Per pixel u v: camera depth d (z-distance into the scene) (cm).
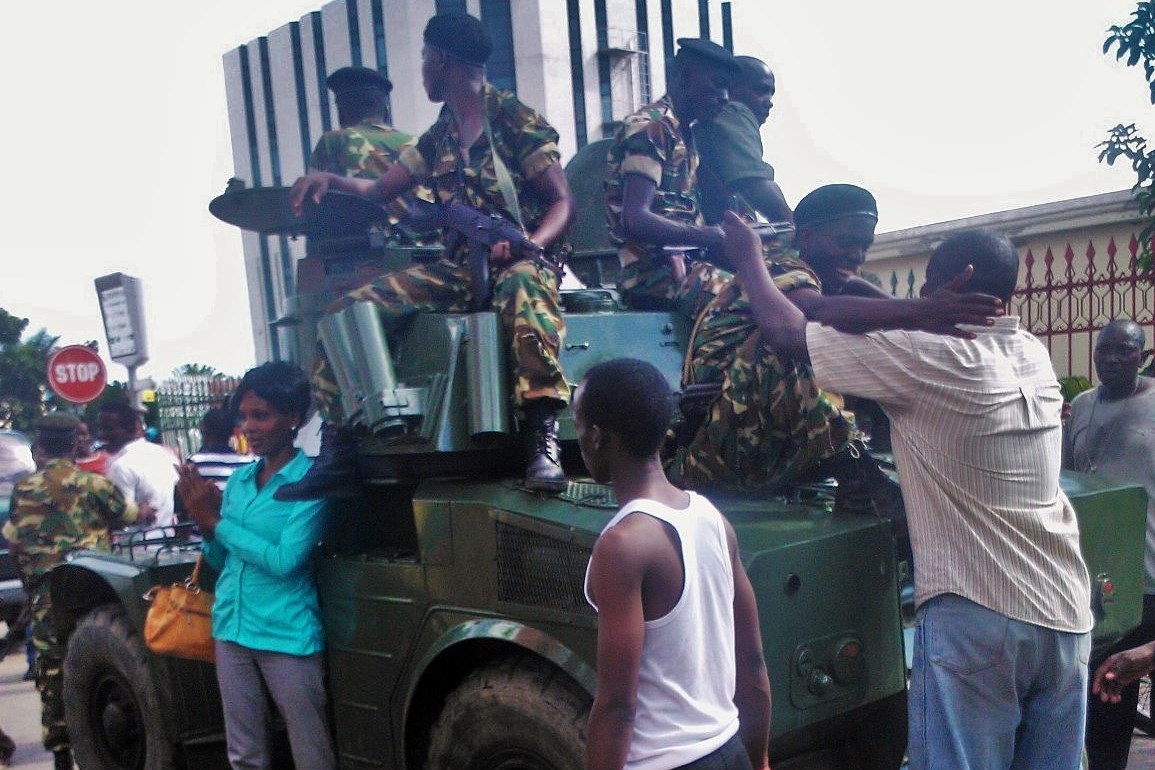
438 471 364
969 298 284
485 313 362
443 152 413
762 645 286
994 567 287
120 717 472
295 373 398
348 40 2567
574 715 301
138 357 952
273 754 414
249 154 2880
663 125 420
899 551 336
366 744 368
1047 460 296
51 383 1088
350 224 442
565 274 481
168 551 482
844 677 307
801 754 334
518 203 401
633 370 236
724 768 227
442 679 352
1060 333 833
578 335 399
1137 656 314
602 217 521
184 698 438
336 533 392
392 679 356
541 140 408
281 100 2752
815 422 327
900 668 325
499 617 322
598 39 2636
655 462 240
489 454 369
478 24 410
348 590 371
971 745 288
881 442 465
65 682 499
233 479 395
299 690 375
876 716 338
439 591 340
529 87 2577
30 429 3362
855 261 374
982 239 310
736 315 353
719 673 234
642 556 220
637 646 217
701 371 357
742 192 470
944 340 294
